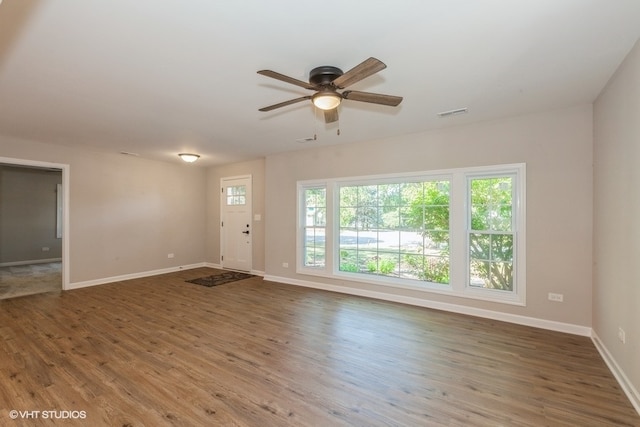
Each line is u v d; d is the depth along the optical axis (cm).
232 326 352
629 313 220
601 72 250
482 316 380
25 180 770
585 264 322
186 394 220
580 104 322
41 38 201
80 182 530
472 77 260
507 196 374
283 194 574
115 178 578
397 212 462
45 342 306
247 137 455
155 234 641
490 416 198
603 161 281
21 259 762
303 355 281
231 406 207
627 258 224
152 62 234
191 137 454
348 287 495
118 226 581
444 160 408
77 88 279
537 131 346
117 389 226
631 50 215
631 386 215
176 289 521
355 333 332
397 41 207
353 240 504
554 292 338
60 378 240
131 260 601
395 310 409
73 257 521
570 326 329
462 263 395
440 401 214
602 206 284
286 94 295
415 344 304
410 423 192
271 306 427
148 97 301
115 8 172
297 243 555
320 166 525
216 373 249
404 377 244
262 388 228
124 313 395
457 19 183
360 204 497
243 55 224
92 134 435
